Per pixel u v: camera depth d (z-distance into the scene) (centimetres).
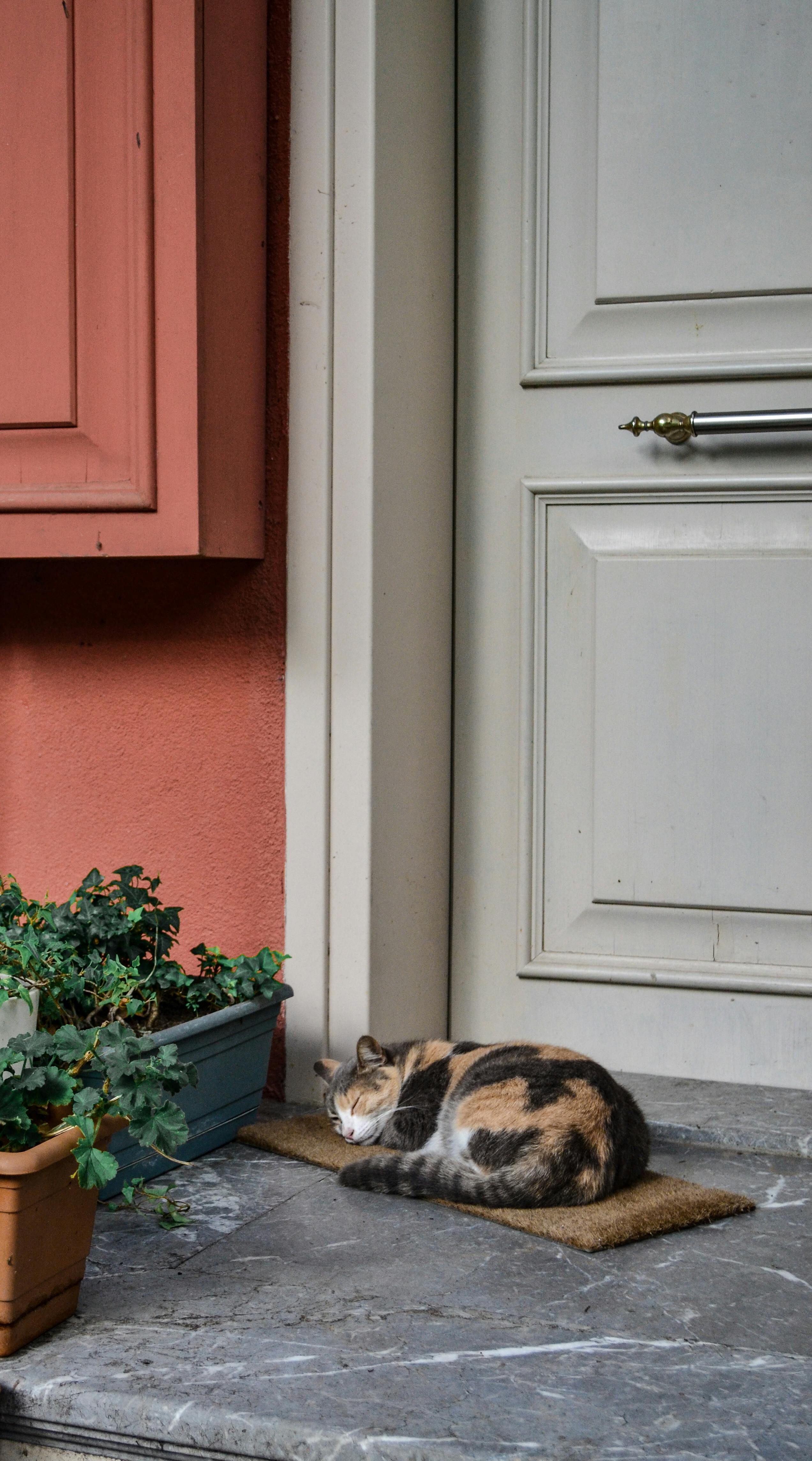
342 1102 210
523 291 245
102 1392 134
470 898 254
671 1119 218
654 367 239
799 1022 236
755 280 234
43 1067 152
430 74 238
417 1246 172
